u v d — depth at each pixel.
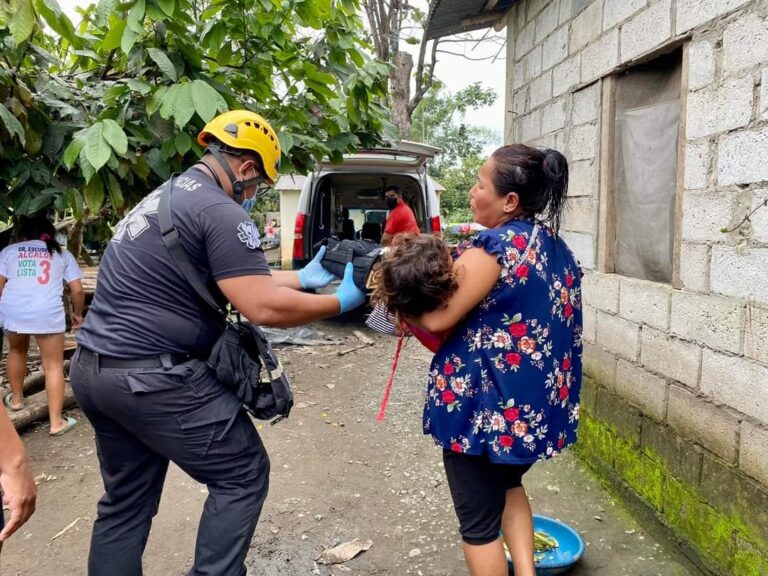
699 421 2.41
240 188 2.06
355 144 4.74
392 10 11.22
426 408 2.00
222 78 3.93
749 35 2.13
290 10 3.77
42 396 4.52
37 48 3.71
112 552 2.05
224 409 1.92
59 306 3.98
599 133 3.25
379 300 1.88
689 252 2.48
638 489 2.88
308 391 5.02
